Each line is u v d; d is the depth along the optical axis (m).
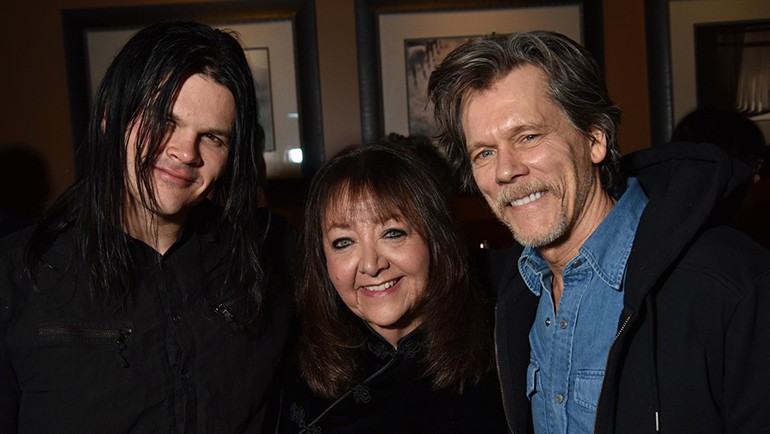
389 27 3.33
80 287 1.42
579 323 1.42
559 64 1.37
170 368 1.46
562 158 1.37
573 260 1.43
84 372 1.39
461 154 1.51
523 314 1.59
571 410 1.42
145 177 1.39
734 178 1.29
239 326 1.56
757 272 1.20
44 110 3.38
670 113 3.31
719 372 1.22
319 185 1.70
